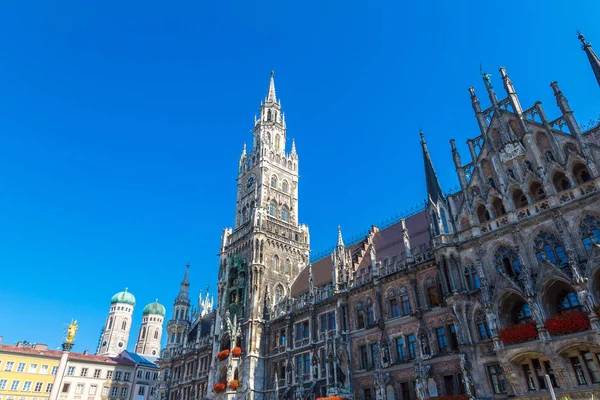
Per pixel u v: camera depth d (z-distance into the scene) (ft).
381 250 173.06
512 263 113.29
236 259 223.30
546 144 119.14
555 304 102.73
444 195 141.08
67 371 302.45
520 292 104.68
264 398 179.93
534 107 125.39
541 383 98.53
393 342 138.31
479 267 115.75
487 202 125.70
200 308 283.18
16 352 283.18
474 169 133.28
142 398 331.36
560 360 93.45
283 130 284.41
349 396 139.23
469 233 125.49
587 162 107.34
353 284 162.50
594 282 95.55
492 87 138.72
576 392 90.43
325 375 153.99
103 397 311.88
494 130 133.28
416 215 176.96
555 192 110.52
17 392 276.62
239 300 211.82
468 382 108.06
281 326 189.06
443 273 124.88
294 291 209.56
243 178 266.57
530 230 112.16
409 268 140.26
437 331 127.65
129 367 333.83
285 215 247.50
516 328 101.55
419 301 135.64
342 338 153.28
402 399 128.77
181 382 241.96
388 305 145.59
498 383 105.81
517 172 121.39
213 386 196.54
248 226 232.53
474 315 115.65
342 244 174.60
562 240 104.01
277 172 257.55
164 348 281.33
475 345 111.65
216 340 212.02
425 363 124.88
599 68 114.83
